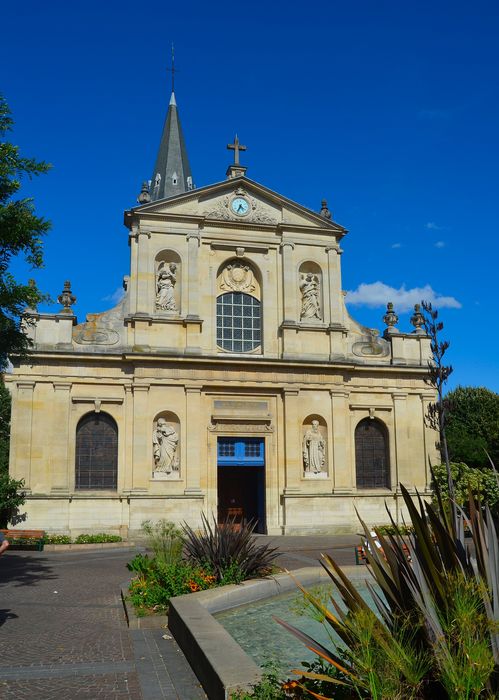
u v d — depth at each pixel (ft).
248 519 116.67
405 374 121.08
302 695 20.03
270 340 116.88
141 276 111.86
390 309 124.36
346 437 115.75
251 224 118.42
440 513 20.61
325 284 120.26
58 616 43.96
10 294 57.00
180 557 53.62
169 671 30.81
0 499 97.55
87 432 107.76
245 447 112.88
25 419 104.47
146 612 42.01
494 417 150.92
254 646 35.24
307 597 20.68
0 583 59.67
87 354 107.14
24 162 57.82
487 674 16.21
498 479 20.13
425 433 120.16
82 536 98.32
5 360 61.31
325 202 124.36
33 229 57.26
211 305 115.34
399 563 19.95
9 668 31.27
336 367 115.96
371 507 115.14
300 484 112.06
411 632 18.53
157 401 108.78
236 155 123.24
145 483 105.50
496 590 17.92
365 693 18.47
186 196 116.06
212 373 111.55
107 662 32.37
